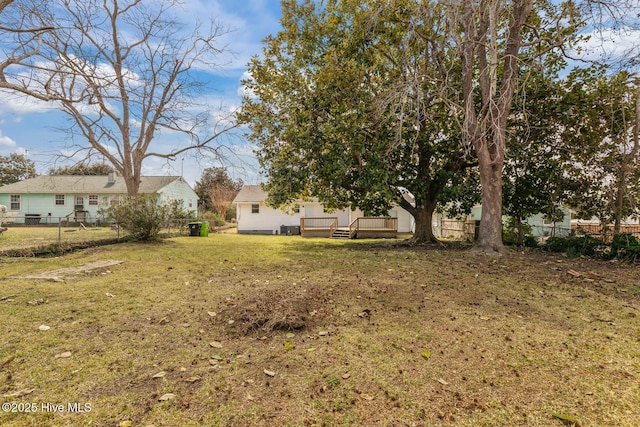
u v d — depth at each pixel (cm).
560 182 1135
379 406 230
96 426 209
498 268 731
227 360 300
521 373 275
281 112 1229
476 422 213
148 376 272
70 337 352
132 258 920
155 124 1561
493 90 824
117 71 1208
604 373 274
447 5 786
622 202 1027
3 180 3675
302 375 272
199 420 215
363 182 1153
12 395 241
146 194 1385
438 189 1295
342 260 882
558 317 413
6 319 404
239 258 938
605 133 1055
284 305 432
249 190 2697
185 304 472
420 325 384
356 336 352
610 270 709
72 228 2119
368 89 1132
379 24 1050
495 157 945
